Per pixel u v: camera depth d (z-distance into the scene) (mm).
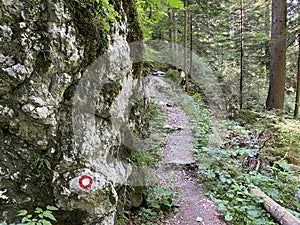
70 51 1995
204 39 11406
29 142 1928
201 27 10961
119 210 2809
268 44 9789
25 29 1783
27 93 1832
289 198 4254
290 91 12609
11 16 1733
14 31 1749
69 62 2006
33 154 1948
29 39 1800
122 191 2861
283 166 5012
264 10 12445
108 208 2283
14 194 1885
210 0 9523
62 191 2021
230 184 4266
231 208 3588
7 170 1862
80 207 2109
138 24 3555
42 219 1874
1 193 1838
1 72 1726
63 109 2064
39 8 1823
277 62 8875
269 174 4984
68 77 2020
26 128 1889
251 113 8906
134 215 3229
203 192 4090
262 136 6492
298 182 4703
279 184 4520
